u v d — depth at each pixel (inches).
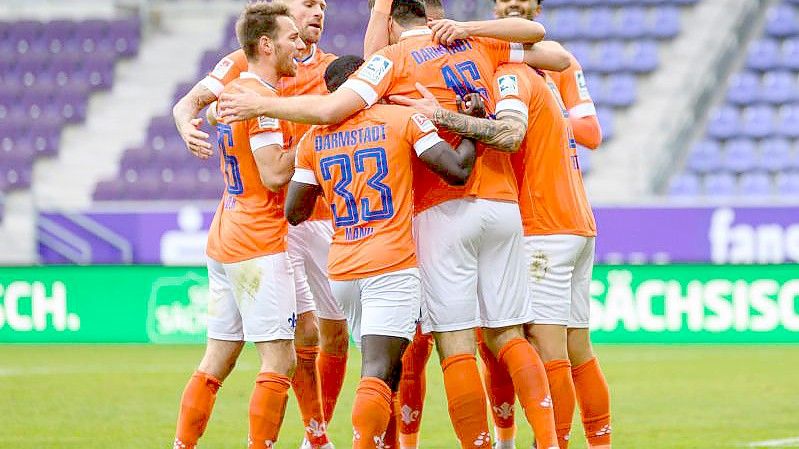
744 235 1926.7
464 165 754.8
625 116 2694.4
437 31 794.8
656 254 1962.4
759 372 1593.3
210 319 866.1
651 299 1955.0
